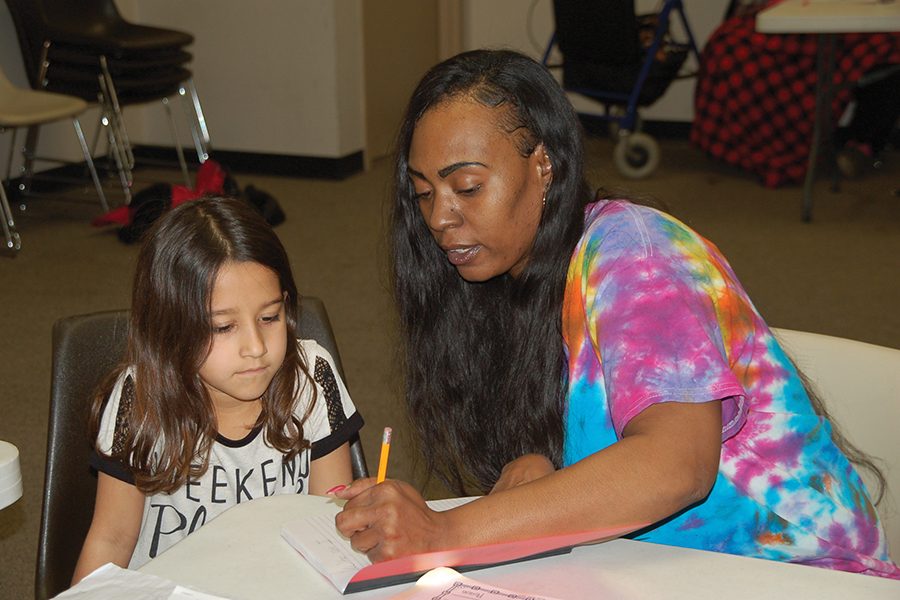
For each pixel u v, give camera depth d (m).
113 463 1.29
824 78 4.63
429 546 0.89
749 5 5.71
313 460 1.41
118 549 1.30
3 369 3.24
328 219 4.95
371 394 3.06
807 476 1.14
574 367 1.11
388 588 0.90
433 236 1.22
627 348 0.99
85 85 4.73
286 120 5.75
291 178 5.78
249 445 1.35
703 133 5.57
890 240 4.43
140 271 1.29
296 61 5.62
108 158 5.27
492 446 1.30
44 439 2.79
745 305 1.12
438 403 1.31
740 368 1.11
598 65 5.58
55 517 1.30
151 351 1.28
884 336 3.43
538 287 1.15
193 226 1.26
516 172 1.10
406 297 1.30
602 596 0.88
